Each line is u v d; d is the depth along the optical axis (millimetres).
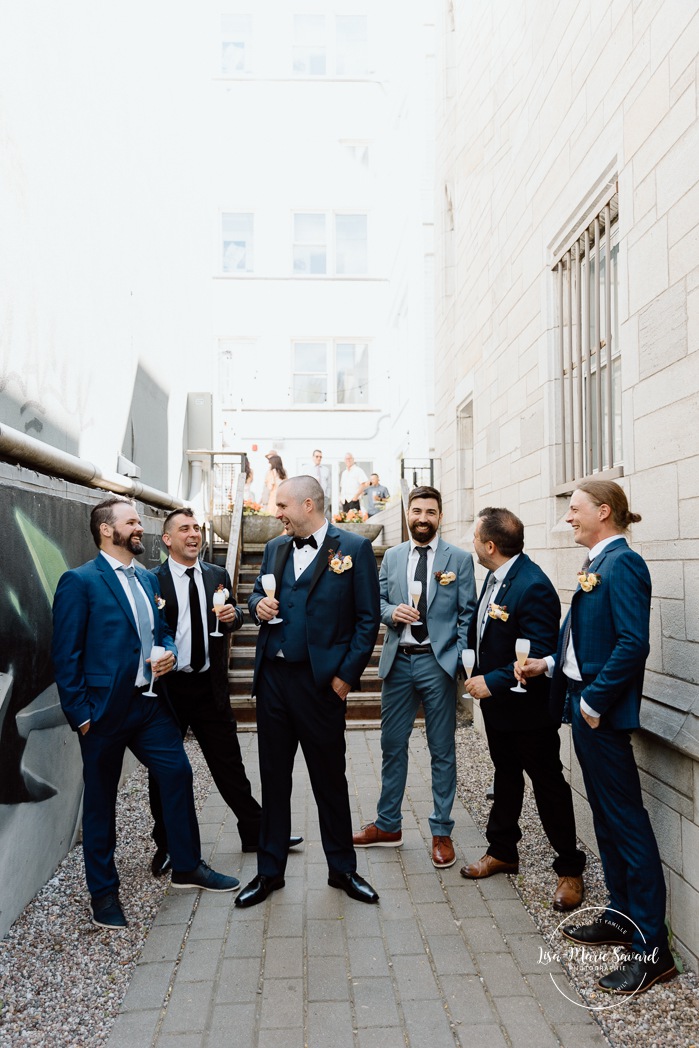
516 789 3631
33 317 4137
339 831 3471
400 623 3896
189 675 3834
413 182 12898
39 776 3510
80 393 5008
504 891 3471
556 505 4789
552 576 4723
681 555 2988
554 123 4648
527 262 5309
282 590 3492
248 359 17250
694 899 2770
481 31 6711
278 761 3463
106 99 5664
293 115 17375
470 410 7996
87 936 3088
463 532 8031
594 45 3941
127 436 6375
